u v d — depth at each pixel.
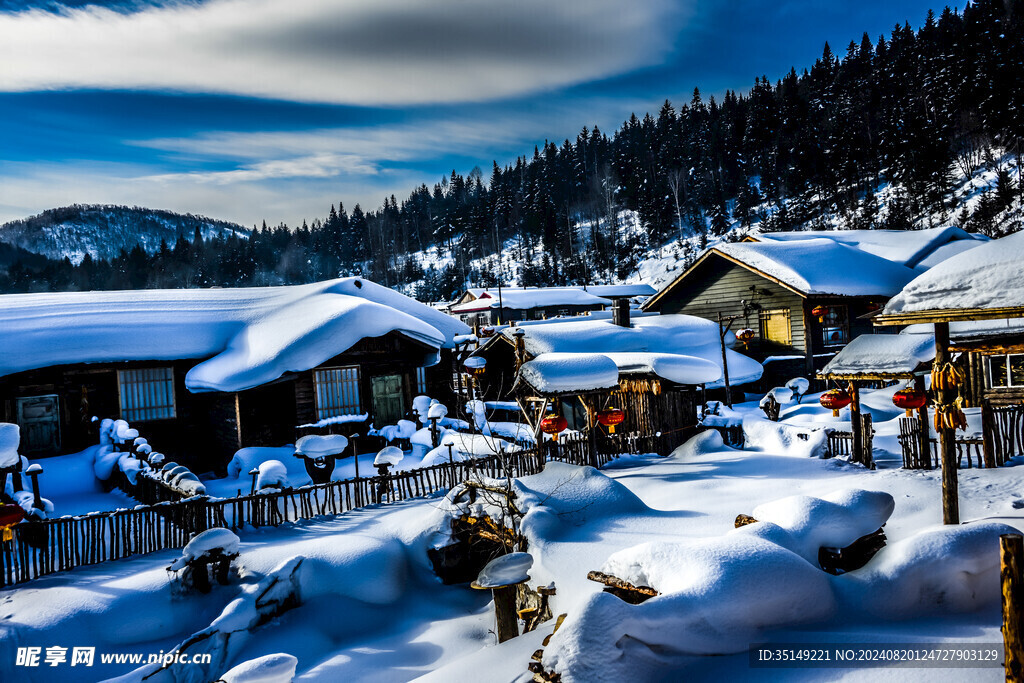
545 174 157.25
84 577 11.00
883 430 18.98
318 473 16.80
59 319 19.94
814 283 28.20
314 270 165.75
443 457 16.75
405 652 9.67
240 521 13.14
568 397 16.38
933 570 6.33
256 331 21.47
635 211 123.31
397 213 180.62
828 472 14.38
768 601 6.03
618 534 10.23
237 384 18.89
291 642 9.80
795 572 6.26
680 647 5.79
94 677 9.01
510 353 27.50
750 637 5.92
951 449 8.84
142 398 20.27
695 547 6.54
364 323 21.09
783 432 17.89
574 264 105.69
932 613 6.27
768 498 12.01
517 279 110.56
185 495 13.55
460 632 10.20
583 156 169.75
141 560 11.74
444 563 11.77
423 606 11.23
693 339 28.95
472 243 137.38
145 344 20.16
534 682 5.87
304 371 20.44
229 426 20.00
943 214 66.81
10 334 18.72
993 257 9.09
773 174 106.06
